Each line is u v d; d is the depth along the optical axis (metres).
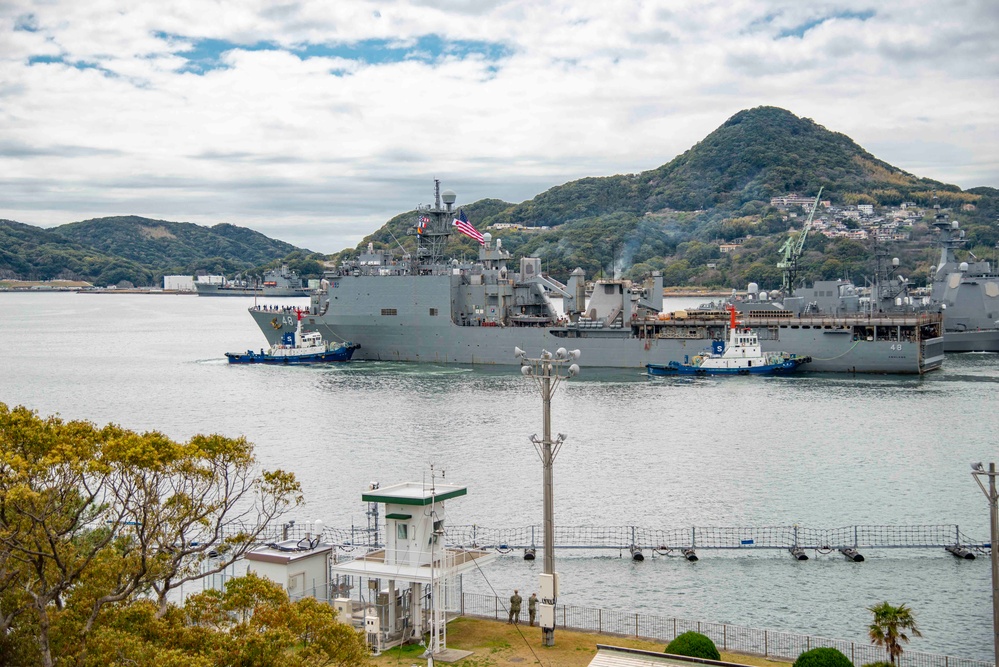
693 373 178.38
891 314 197.00
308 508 87.25
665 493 92.88
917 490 93.69
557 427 125.88
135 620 44.09
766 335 183.38
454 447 113.19
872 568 73.00
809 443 115.31
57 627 43.59
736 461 106.00
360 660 45.78
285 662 42.75
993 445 113.31
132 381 182.25
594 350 187.75
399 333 198.25
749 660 53.12
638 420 131.38
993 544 48.22
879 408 140.00
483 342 191.88
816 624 62.12
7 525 42.97
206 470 49.53
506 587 69.19
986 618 63.16
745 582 70.00
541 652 53.75
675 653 49.81
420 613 57.00
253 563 58.78
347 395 155.75
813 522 83.56
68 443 44.91
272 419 134.25
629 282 192.50
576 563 74.38
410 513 58.06
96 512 56.06
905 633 60.50
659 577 71.19
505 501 90.00
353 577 68.88
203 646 42.97
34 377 191.12
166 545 48.69
